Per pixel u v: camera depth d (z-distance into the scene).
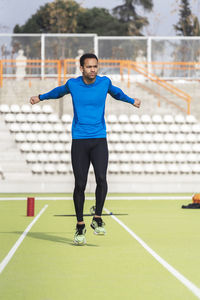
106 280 6.15
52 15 69.00
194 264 7.17
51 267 6.92
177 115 30.28
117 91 8.54
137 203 19.48
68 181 27.11
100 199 8.48
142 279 6.21
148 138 28.81
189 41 33.59
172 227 11.75
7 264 7.13
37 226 11.94
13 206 17.92
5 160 27.66
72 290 5.65
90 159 8.50
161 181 27.69
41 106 29.98
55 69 32.41
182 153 28.92
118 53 33.06
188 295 5.42
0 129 28.47
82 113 8.37
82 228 8.67
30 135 28.23
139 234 10.45
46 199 21.36
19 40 32.69
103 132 8.42
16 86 30.30
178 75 33.28
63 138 28.30
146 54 33.34
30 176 27.02
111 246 8.77
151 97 30.86
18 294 5.47
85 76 8.32
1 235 10.24
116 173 27.61
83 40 32.75
